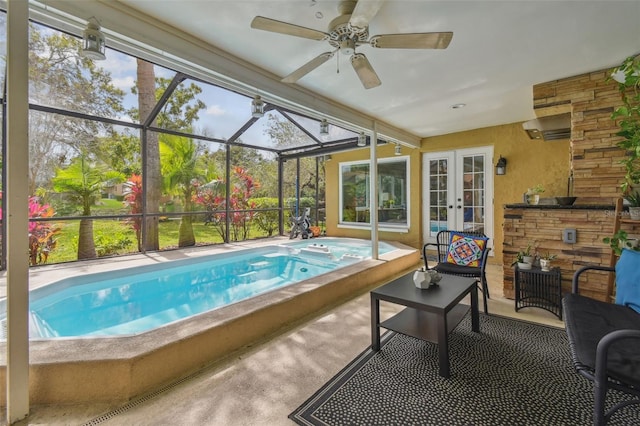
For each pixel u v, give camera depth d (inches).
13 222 65.4
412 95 157.5
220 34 99.7
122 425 65.3
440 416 66.8
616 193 127.0
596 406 55.2
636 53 113.8
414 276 104.9
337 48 89.8
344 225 318.7
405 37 81.6
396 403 71.2
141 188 243.6
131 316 140.4
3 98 158.9
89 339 82.9
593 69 128.2
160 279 190.2
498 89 150.0
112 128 265.0
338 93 153.5
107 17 82.8
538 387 76.7
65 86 226.1
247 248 249.0
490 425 64.0
